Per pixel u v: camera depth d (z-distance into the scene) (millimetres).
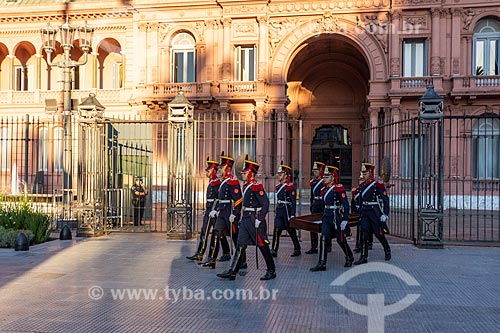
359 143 39250
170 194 15844
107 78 37812
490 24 30641
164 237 15805
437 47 30422
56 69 38188
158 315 7543
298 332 6793
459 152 30234
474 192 29938
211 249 11047
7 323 7125
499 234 17141
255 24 32875
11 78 37719
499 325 7160
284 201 12797
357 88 39250
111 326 7020
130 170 20797
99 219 16219
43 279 9859
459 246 14523
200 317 7449
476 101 30188
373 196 12039
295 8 32219
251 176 10164
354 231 19047
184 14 33781
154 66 34219
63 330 6844
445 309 7941
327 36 32531
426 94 14328
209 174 12297
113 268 10961
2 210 15375
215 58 33469
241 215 10539
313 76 39594
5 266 11125
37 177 23750
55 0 37750
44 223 15047
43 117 36094
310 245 14734
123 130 21531
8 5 37375
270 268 10023
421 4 30562
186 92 33406
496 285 9586
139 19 34438
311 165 39844
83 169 16094
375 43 31469
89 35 20297
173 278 10023
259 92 32406
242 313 7656
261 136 32406
